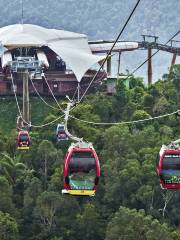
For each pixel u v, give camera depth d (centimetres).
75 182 10250
